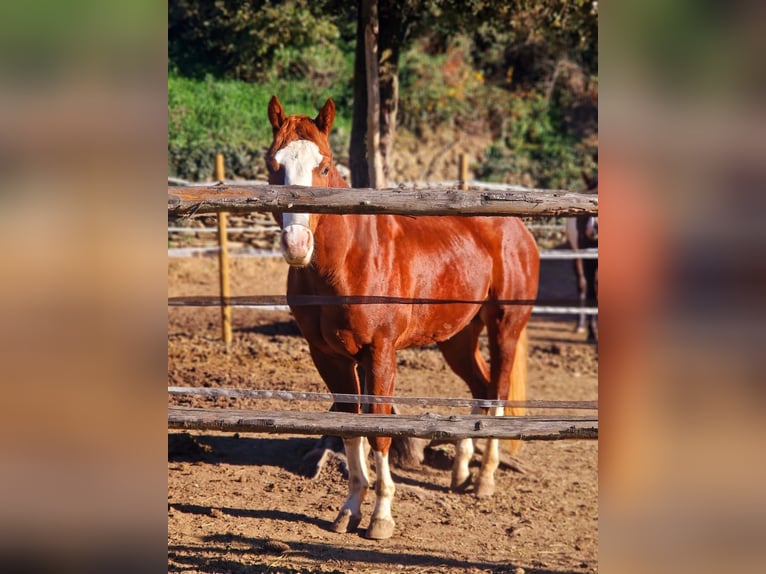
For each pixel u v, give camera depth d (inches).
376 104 245.9
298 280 153.4
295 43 644.7
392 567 141.5
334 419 114.3
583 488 189.0
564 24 294.7
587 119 772.6
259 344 308.2
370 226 152.1
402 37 310.2
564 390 275.6
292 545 149.4
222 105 691.4
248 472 190.9
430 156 714.2
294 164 134.3
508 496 183.0
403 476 194.5
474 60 808.3
